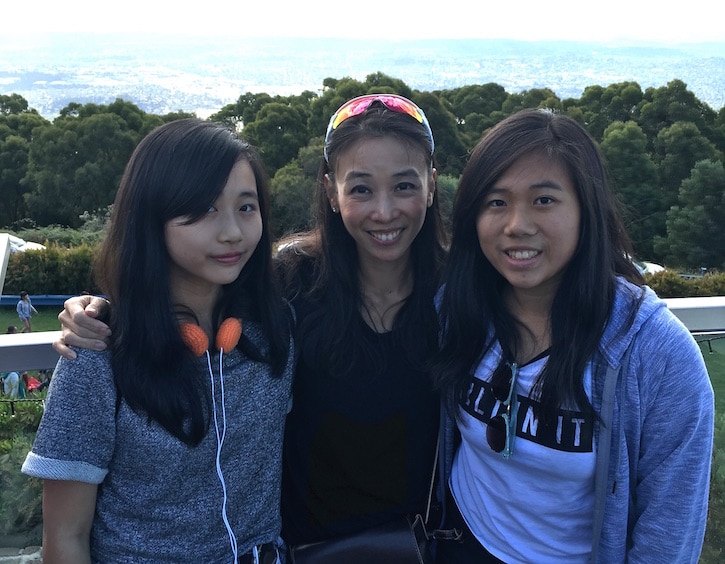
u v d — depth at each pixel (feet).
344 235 5.65
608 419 4.74
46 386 7.01
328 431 5.65
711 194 86.22
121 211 4.56
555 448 4.90
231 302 5.12
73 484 4.61
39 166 102.73
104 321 4.65
